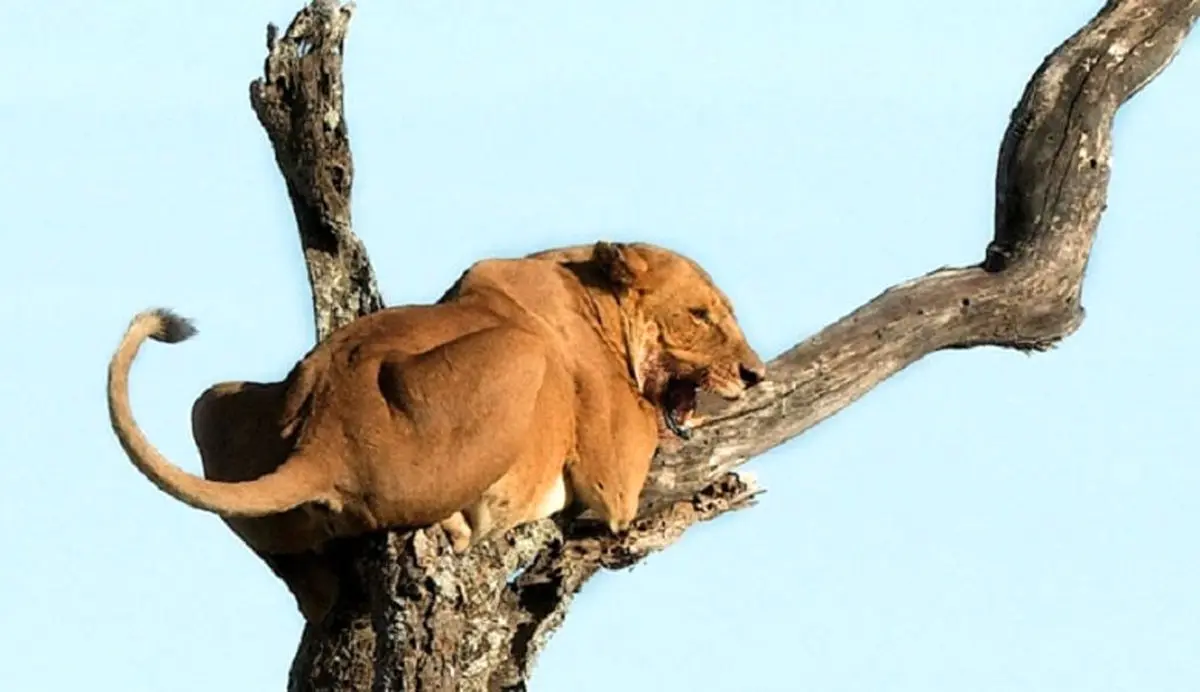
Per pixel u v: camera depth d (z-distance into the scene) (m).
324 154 16.08
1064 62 18.98
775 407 16.62
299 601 14.41
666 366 16.03
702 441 16.23
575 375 15.15
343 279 16.39
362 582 14.05
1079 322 18.89
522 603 15.54
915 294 17.88
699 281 16.06
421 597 13.74
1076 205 18.61
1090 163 18.70
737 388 16.25
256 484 13.34
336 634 14.38
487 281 15.25
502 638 14.83
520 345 14.15
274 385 14.35
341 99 16.14
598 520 15.58
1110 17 19.28
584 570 15.78
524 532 15.02
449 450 13.80
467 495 13.92
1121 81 18.95
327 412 13.82
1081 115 18.73
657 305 15.87
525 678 15.48
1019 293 18.23
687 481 16.19
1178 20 19.28
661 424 16.14
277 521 13.98
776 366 16.81
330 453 13.70
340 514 13.80
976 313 18.05
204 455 14.35
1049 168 18.59
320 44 16.03
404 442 13.73
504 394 13.98
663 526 16.16
